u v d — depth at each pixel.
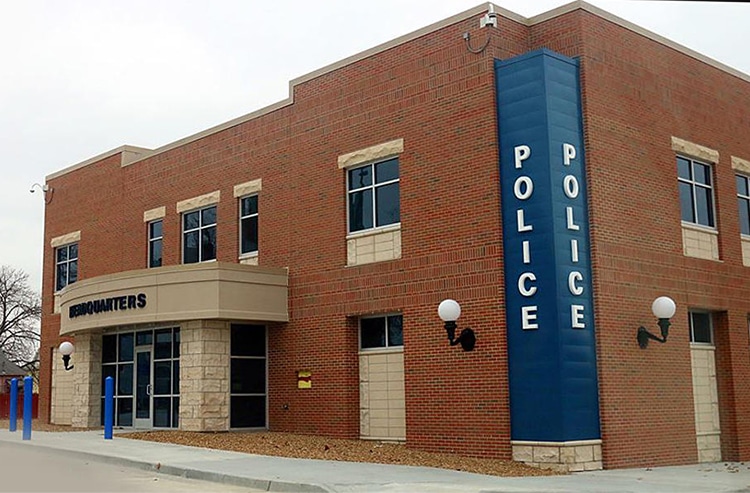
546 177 17.83
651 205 20.02
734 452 21.28
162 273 23.50
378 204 21.69
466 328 18.88
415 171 20.55
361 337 22.02
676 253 20.56
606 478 15.67
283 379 23.50
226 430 22.89
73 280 33.12
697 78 22.48
